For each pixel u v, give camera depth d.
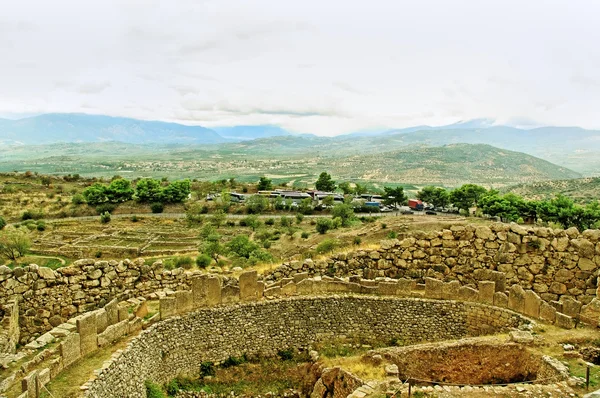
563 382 14.62
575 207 73.50
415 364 17.62
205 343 20.12
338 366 17.64
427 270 25.50
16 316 19.70
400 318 22.20
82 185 173.38
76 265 21.44
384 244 26.02
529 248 23.70
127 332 17.97
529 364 16.94
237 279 23.33
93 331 16.47
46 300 20.67
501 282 23.16
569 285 22.77
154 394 17.28
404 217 113.75
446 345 17.94
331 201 150.00
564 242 23.03
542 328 18.80
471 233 24.97
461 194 135.38
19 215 123.50
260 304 21.39
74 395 13.55
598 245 22.31
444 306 21.97
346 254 26.19
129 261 23.08
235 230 111.81
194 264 53.28
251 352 21.03
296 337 21.77
